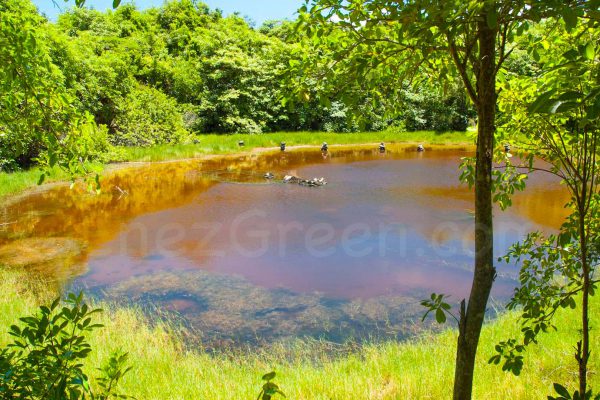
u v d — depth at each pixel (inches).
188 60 1589.6
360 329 252.7
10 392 70.7
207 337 244.4
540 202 534.9
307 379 183.2
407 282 316.8
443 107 1365.7
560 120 114.7
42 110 108.3
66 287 311.0
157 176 733.3
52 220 479.2
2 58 102.0
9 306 255.9
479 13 68.0
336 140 1259.2
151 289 309.3
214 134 1348.4
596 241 119.0
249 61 1440.7
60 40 813.2
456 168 816.9
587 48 69.6
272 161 920.3
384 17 82.7
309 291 303.7
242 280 323.3
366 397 165.5
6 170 684.7
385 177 728.3
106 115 973.2
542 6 62.5
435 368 192.1
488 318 258.4
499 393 160.9
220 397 167.0
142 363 200.8
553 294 121.6
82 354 77.8
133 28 1763.0
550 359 188.5
